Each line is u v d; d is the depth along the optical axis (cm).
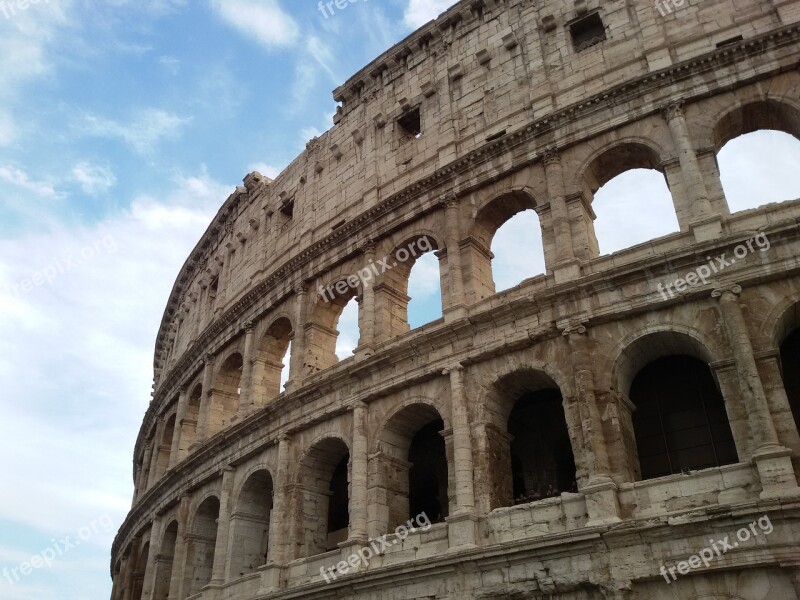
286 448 4319
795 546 2469
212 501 5078
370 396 3941
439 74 4928
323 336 4875
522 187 3997
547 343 3403
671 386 3475
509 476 3441
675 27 3956
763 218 3180
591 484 2933
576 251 3638
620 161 3847
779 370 2833
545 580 2861
